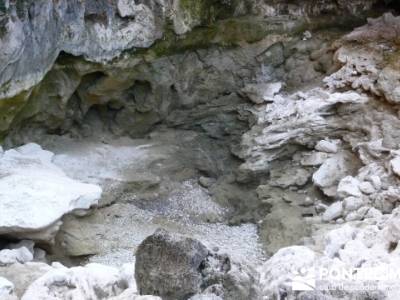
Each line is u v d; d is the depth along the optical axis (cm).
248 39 798
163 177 761
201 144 806
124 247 642
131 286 456
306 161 728
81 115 741
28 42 602
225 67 801
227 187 770
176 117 802
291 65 821
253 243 672
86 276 470
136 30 707
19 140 686
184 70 777
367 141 698
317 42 822
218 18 779
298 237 640
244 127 802
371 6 845
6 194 564
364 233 539
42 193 571
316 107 734
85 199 601
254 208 732
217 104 809
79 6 652
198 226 714
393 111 711
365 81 733
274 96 788
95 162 723
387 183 643
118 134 777
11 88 606
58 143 733
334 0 830
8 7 569
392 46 764
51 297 443
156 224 700
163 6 717
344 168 702
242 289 400
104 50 688
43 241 568
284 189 720
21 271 509
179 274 394
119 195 708
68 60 675
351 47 776
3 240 568
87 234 628
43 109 690
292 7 817
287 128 742
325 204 687
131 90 756
